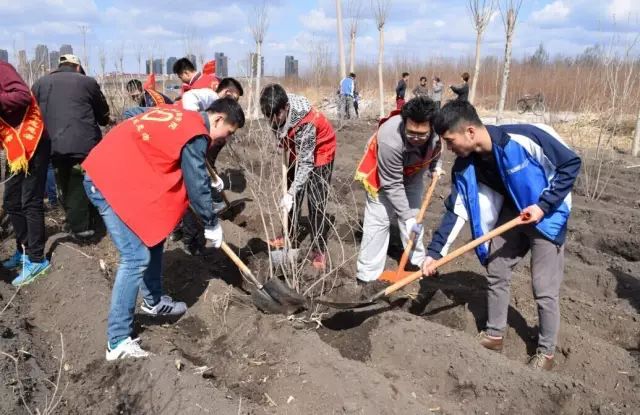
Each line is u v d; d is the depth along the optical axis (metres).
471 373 3.55
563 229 3.50
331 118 18.17
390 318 4.12
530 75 23.80
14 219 5.02
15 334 3.99
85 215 5.72
